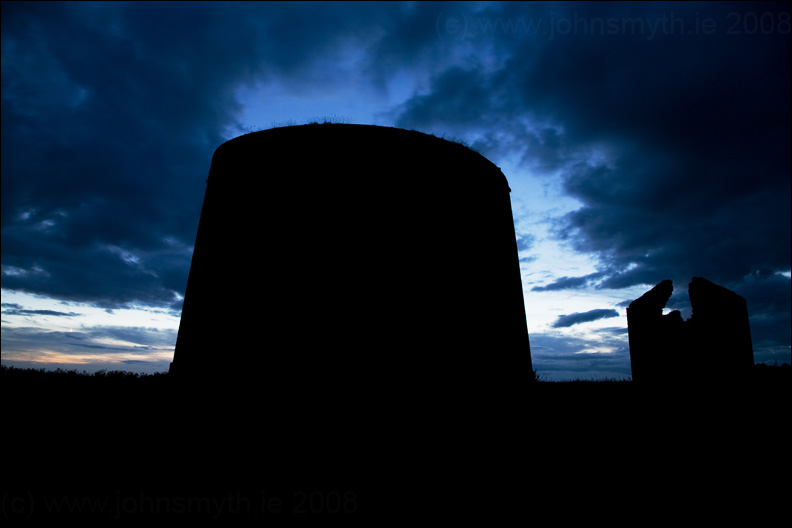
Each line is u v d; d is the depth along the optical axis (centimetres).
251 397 753
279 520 517
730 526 536
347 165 853
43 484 609
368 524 514
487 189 1007
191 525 504
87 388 1338
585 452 800
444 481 636
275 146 882
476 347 848
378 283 796
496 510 565
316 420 728
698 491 637
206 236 923
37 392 1252
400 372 765
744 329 1220
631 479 677
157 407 919
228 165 934
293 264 800
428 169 895
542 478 670
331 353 760
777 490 644
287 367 757
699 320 1266
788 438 878
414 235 839
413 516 538
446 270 849
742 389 1172
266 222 834
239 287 818
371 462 681
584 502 595
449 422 764
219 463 682
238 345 788
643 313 1359
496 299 937
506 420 846
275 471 653
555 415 1045
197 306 882
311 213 823
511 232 1097
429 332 800
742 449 828
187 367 852
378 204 837
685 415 1086
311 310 778
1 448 737
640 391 1334
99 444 756
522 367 980
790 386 1198
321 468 662
